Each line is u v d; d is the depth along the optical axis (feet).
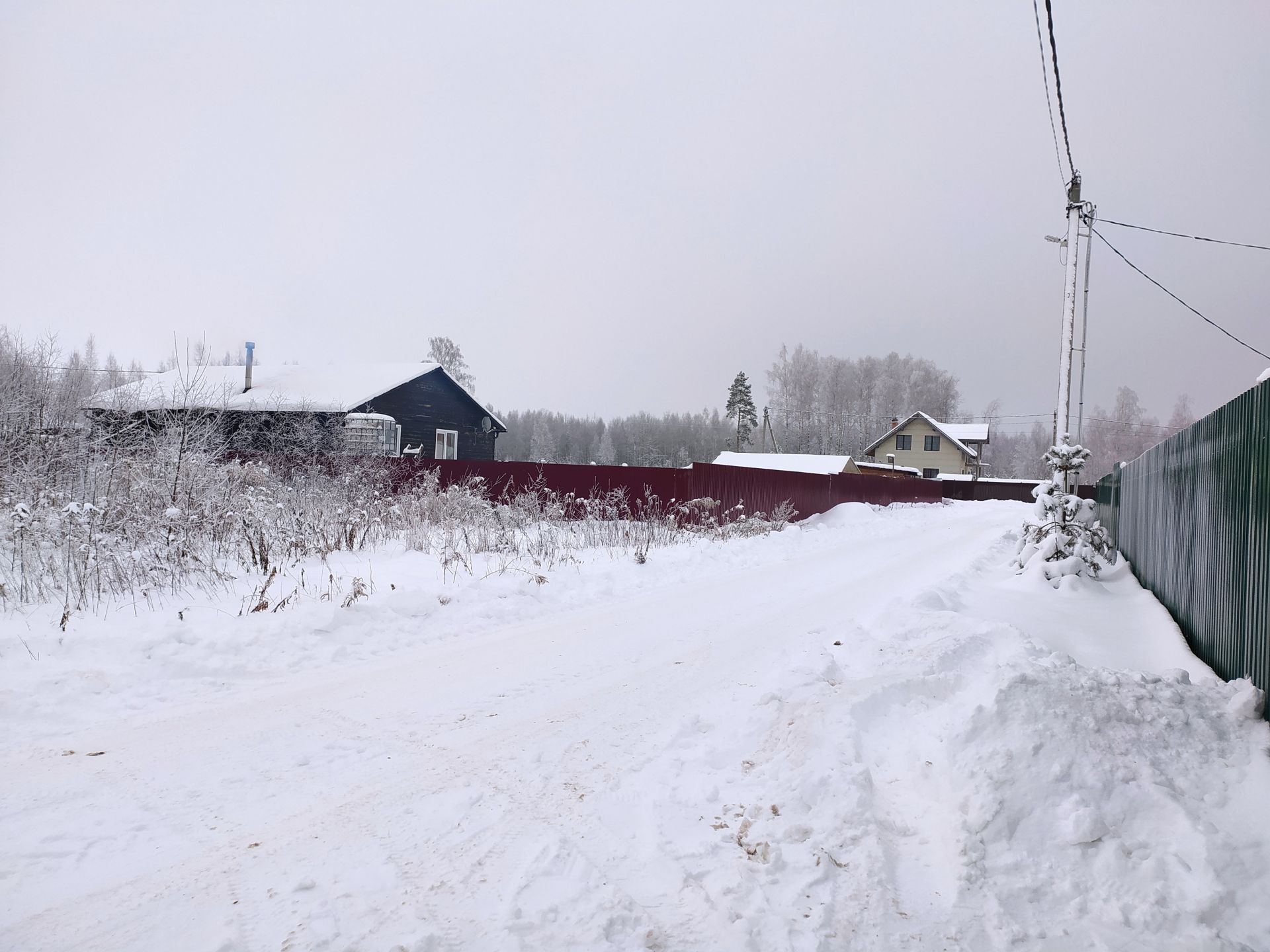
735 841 10.97
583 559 39.65
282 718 15.88
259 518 32.14
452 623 25.07
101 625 20.89
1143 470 33.24
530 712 16.46
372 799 12.10
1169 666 18.99
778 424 276.41
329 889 9.53
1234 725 12.61
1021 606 25.80
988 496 171.83
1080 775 10.94
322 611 22.90
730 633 24.23
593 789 12.59
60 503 28.71
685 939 8.73
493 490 61.82
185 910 9.02
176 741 14.42
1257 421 15.21
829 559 44.91
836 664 18.99
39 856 10.12
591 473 60.34
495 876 9.89
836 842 10.71
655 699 17.43
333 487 46.98
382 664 20.35
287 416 61.87
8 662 17.56
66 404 42.73
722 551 45.60
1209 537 19.29
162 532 28.55
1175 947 8.48
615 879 9.93
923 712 15.33
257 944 8.38
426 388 92.99
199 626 21.17
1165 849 9.77
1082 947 8.57
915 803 11.93
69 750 13.82
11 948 8.20
